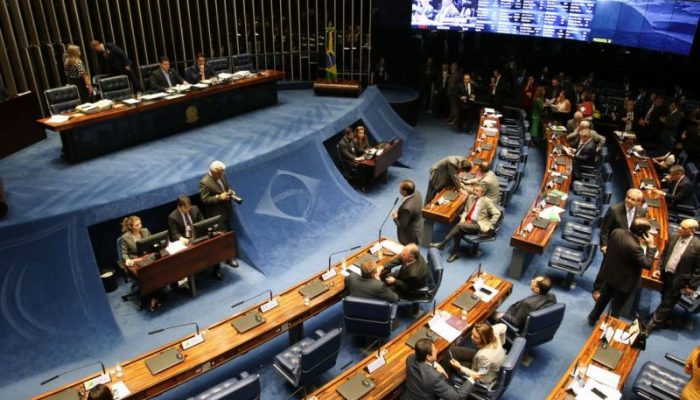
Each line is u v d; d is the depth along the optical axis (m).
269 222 9.39
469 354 6.19
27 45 11.78
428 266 7.63
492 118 14.09
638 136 13.40
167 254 7.44
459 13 16.59
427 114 17.34
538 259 9.22
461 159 9.72
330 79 14.91
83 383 5.38
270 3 15.62
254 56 16.16
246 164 9.65
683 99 13.41
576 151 11.57
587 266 8.07
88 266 7.64
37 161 9.53
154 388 5.45
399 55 19.97
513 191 10.23
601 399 5.32
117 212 8.09
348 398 5.30
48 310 7.19
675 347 7.14
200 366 5.73
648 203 9.44
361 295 6.62
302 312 6.54
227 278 8.53
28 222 7.43
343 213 10.46
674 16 13.75
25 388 6.41
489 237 8.90
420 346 5.22
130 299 7.98
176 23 14.63
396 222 8.65
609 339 6.13
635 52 17.83
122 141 10.09
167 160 9.61
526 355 7.02
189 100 11.17
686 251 6.73
